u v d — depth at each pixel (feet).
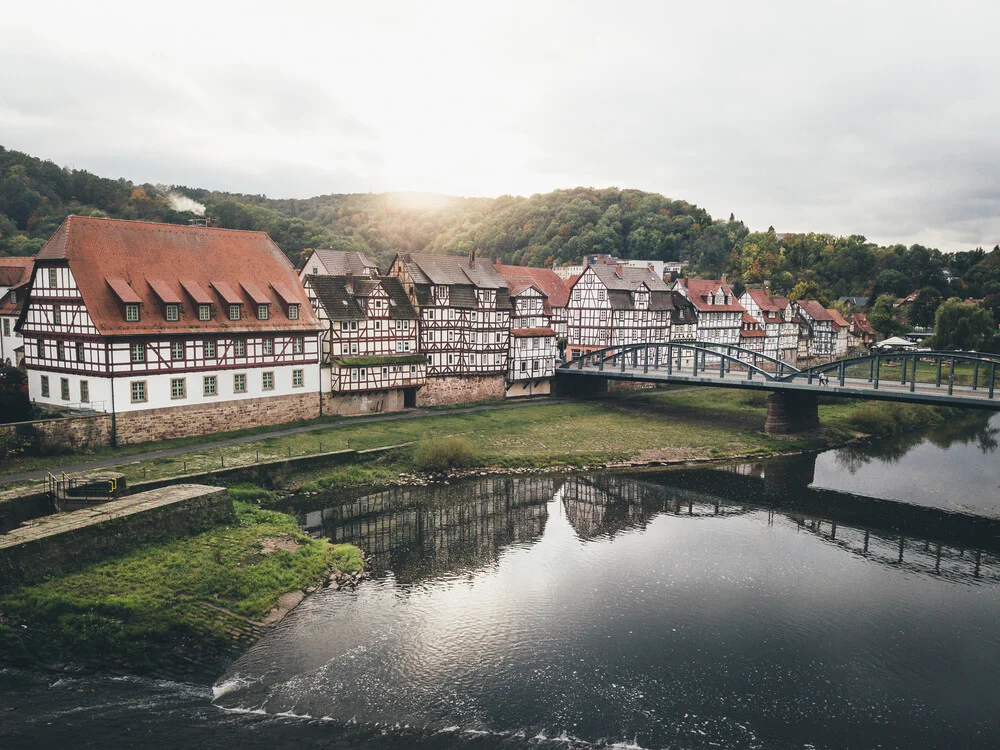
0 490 106.42
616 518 132.05
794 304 389.19
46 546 83.51
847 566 110.11
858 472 172.04
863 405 240.32
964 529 130.11
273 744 62.85
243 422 165.48
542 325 252.21
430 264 217.56
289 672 74.79
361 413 193.26
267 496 130.82
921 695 74.74
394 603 92.43
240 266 171.73
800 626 89.35
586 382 256.93
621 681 75.51
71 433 135.95
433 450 158.61
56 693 68.18
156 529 97.91
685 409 233.76
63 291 146.72
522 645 82.43
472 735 65.67
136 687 70.38
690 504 142.31
